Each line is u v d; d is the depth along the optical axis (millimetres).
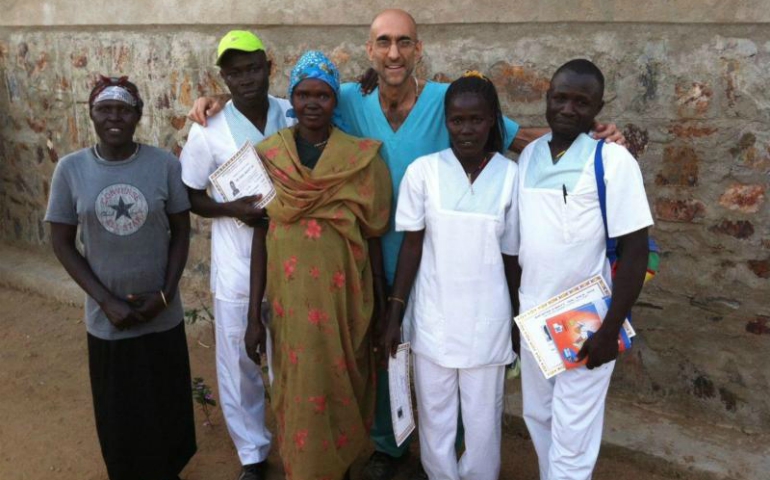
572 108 2516
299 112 2795
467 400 2910
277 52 4402
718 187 3375
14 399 4180
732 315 3459
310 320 2814
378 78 3008
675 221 3498
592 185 2510
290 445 2926
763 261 3342
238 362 3264
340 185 2781
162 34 4941
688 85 3338
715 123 3320
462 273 2750
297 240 2797
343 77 4191
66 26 5539
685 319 3566
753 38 3180
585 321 2572
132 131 2807
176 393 3145
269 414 3906
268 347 3150
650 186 3516
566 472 2730
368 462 3398
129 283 2873
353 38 4117
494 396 2912
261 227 2990
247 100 3020
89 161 2814
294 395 2875
